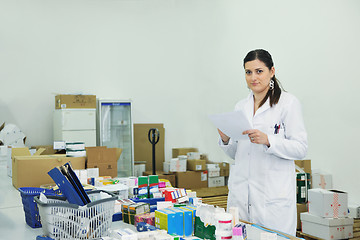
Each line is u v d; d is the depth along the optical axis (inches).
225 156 227.6
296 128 73.0
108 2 228.2
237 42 220.8
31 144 207.3
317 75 174.2
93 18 223.9
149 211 67.1
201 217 54.0
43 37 210.5
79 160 114.8
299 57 183.2
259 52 72.9
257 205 74.3
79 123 189.9
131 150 208.7
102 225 56.1
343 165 162.9
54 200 61.1
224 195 193.5
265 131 75.7
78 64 219.6
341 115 163.3
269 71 73.8
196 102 250.5
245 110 80.3
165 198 73.5
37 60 209.2
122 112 213.5
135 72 236.4
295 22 184.7
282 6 191.6
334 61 165.6
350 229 132.6
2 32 201.0
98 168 117.1
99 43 225.6
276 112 75.0
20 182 100.6
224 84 230.1
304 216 139.0
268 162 73.9
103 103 201.8
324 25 169.9
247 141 77.5
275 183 73.2
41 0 209.9
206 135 242.1
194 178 211.8
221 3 230.5
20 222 69.0
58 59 214.4
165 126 244.7
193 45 250.1
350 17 158.2
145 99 239.1
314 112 176.1
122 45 232.4
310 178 162.2
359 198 156.0
